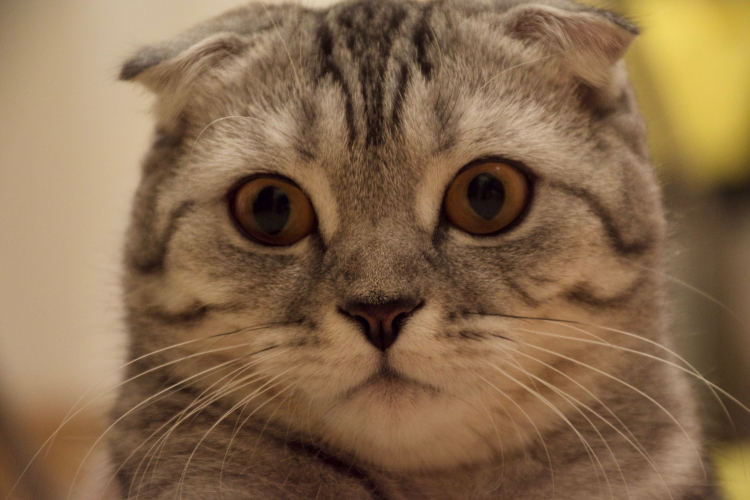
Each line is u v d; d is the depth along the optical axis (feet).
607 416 0.83
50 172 1.40
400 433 0.77
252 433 0.81
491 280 0.76
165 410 0.82
